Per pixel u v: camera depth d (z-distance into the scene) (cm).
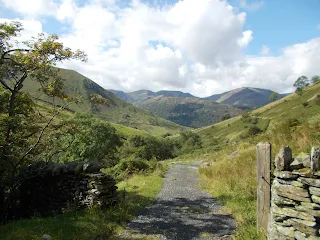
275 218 564
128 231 798
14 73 1241
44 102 1352
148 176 1945
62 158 2298
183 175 2041
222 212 981
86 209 952
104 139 3788
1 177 1212
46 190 1189
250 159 1463
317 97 11700
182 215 962
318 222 503
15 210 1259
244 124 15162
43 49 1208
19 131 1223
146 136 9269
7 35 1230
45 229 729
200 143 11738
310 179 516
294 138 1314
